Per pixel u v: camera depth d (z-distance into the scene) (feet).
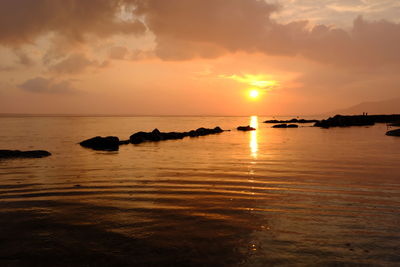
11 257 18.16
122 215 25.57
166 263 17.26
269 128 195.21
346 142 91.50
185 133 128.36
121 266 16.98
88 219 24.63
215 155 63.98
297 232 21.83
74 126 204.33
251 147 80.59
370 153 64.85
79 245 19.75
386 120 244.83
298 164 51.03
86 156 62.54
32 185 36.35
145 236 21.15
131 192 32.99
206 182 37.63
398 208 27.02
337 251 18.78
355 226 22.88
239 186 35.47
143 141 99.91
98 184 36.73
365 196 30.83
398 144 83.87
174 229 22.41
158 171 45.06
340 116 227.81
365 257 18.02
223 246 19.51
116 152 69.92
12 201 29.78
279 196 31.14
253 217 24.97
